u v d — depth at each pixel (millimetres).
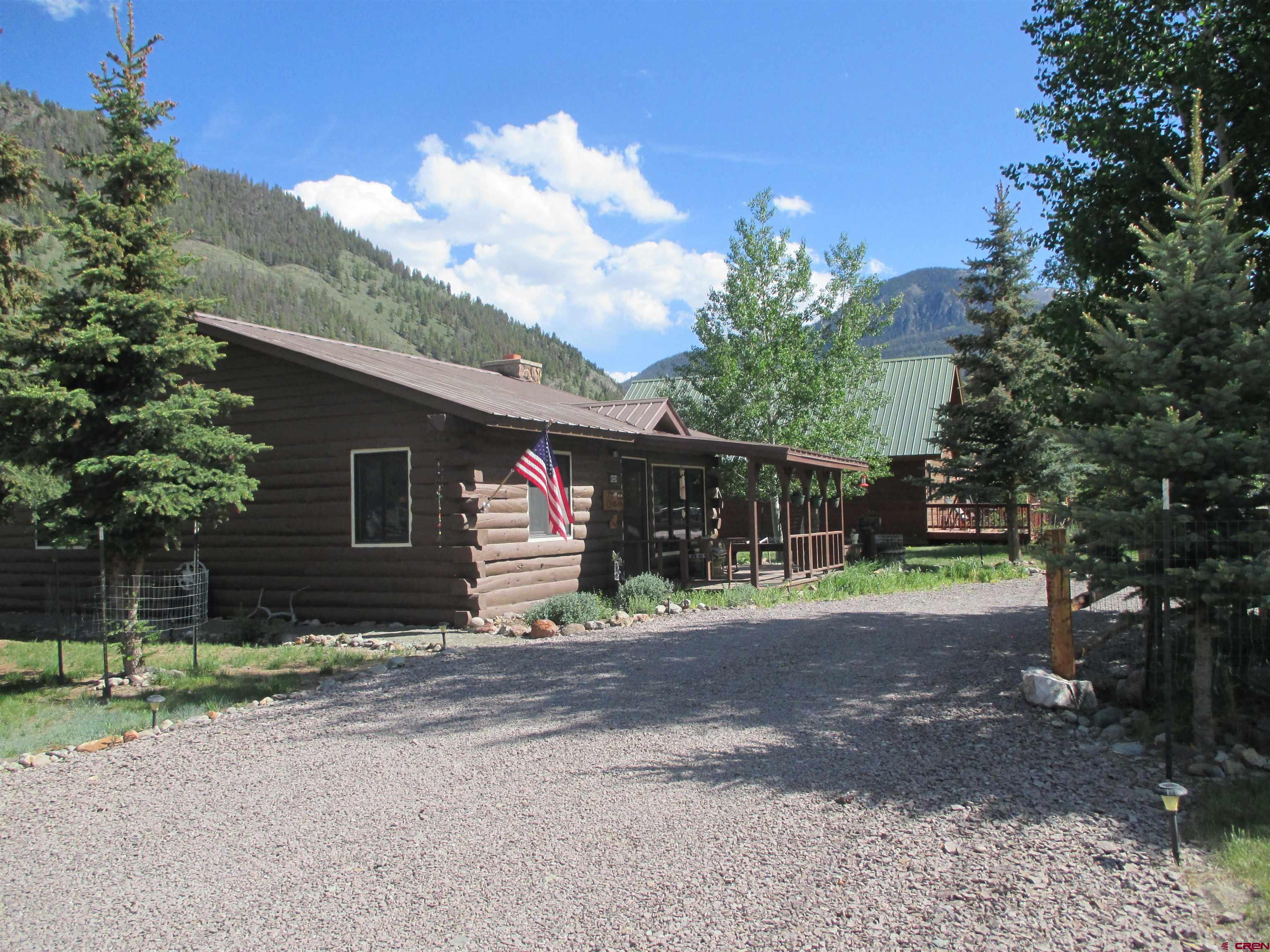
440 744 6441
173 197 9867
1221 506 5727
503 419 11500
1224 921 3578
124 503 9047
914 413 29891
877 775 5359
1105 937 3488
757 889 3963
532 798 5230
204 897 4164
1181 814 4664
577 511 14570
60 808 5531
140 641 9469
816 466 18516
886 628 10570
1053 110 9828
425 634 11516
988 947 3430
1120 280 9250
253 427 13406
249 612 13289
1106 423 8008
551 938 3623
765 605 13469
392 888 4152
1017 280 20047
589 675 8445
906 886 3945
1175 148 8688
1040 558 6344
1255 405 5688
